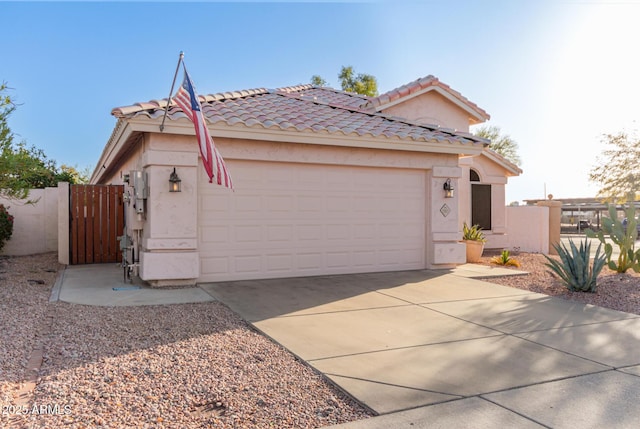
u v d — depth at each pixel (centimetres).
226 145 1012
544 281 1130
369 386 466
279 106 1252
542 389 465
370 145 1130
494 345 611
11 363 504
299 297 887
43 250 1589
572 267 1006
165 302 816
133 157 1202
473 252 1516
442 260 1259
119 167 1587
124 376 474
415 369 516
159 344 582
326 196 1136
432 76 1641
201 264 1002
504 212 1906
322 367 517
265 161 1058
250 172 1051
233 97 1242
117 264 1343
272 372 502
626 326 720
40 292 898
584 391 461
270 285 996
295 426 383
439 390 459
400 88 1600
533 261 1556
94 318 697
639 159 2056
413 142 1182
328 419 397
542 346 611
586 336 661
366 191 1188
